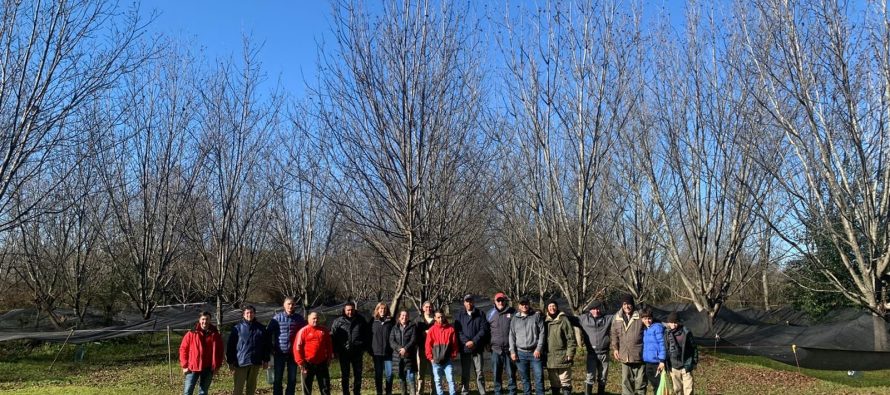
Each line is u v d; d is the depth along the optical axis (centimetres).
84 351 1614
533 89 1355
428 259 1006
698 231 1491
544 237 1429
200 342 839
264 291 3234
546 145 1348
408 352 895
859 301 1163
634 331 852
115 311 2138
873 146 1122
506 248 2355
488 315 951
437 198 1018
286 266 2256
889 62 1085
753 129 1277
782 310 1962
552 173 1344
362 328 923
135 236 1833
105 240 1775
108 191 1669
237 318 1888
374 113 993
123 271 1920
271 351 872
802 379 1144
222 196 1551
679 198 1508
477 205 1099
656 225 1529
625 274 1667
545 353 880
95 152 1238
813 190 1173
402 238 1023
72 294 1877
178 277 2411
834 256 1573
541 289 2081
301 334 854
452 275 1722
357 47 1003
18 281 2142
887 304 1109
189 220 1686
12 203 1466
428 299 1238
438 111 1012
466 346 898
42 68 934
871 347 1176
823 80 1111
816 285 1636
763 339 1326
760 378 1170
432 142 1005
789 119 1178
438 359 873
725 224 1573
